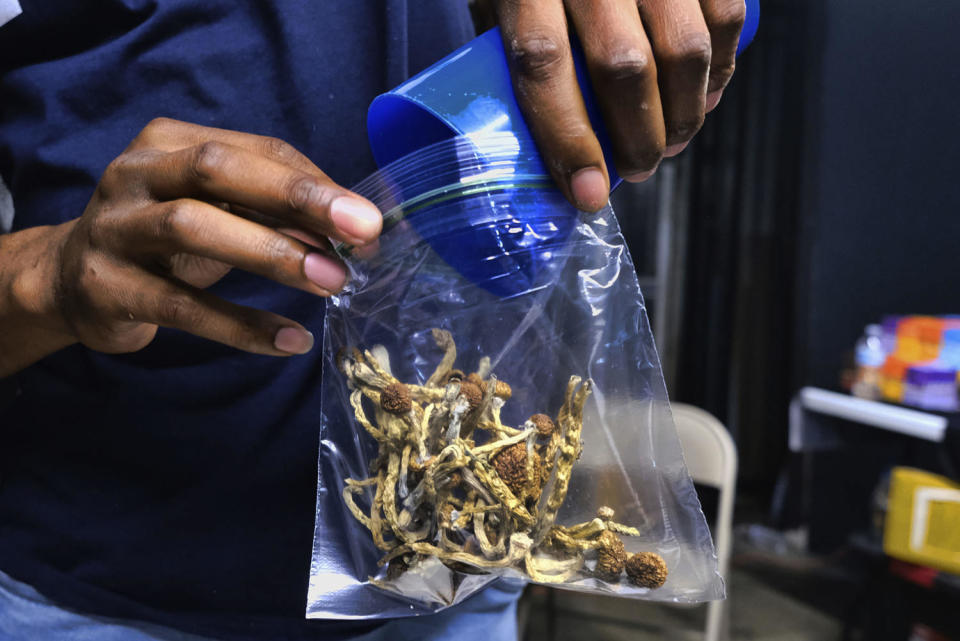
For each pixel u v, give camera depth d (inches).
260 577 20.8
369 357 16.2
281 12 19.7
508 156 14.0
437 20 21.5
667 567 16.1
